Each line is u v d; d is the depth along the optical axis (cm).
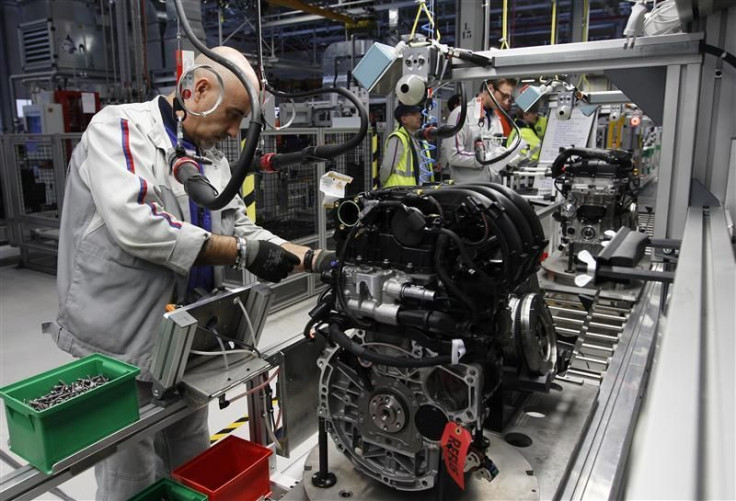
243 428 275
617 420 139
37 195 588
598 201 264
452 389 112
